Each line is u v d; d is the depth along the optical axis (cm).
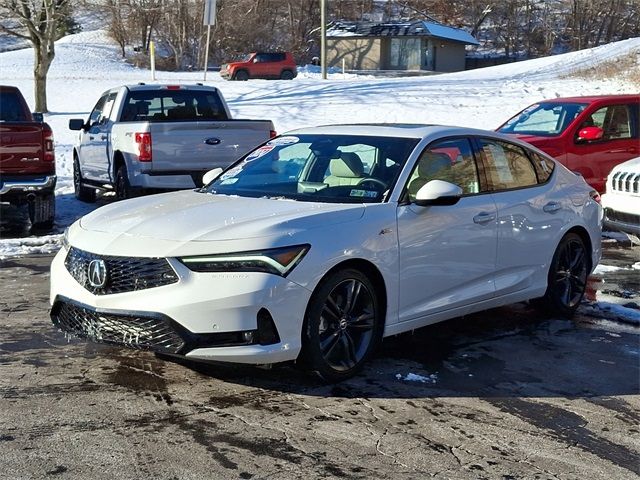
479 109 2500
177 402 479
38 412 458
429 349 601
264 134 1137
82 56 5316
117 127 1155
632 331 658
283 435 434
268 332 474
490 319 691
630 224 916
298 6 6738
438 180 558
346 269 508
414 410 477
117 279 488
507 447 428
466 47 7319
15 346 584
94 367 538
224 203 556
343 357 517
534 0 7600
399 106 2573
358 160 589
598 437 445
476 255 599
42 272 845
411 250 548
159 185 1079
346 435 437
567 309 693
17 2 2677
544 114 1223
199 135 1091
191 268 471
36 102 2739
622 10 7538
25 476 379
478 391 512
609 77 3238
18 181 1034
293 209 527
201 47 5831
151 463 396
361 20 7881
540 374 548
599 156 1152
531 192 660
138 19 5572
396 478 388
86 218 566
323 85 3256
